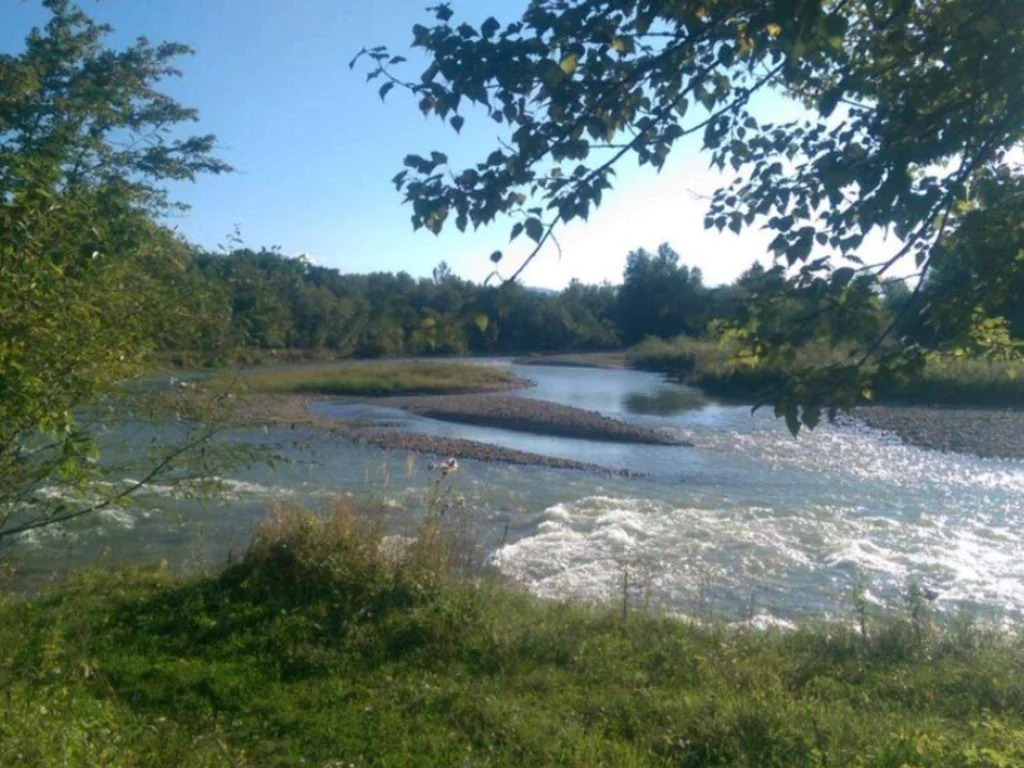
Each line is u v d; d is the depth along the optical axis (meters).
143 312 5.57
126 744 5.61
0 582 10.28
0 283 4.79
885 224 3.94
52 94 11.51
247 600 8.57
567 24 4.07
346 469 22.02
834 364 3.70
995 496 20.86
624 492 20.70
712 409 40.44
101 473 5.62
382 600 8.37
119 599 8.80
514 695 6.76
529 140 4.09
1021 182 4.37
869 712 6.51
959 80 4.12
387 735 6.13
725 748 5.77
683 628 8.40
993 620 10.84
